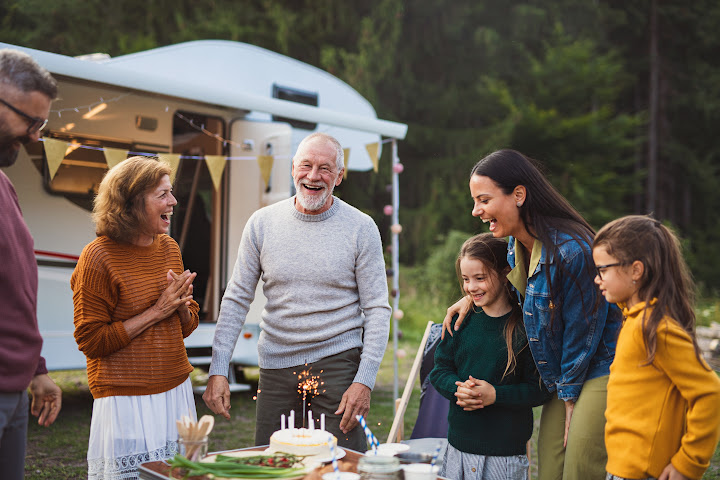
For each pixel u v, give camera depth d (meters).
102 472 2.61
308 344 2.94
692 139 21.83
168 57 6.20
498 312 2.77
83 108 5.54
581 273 2.44
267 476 2.00
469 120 18.44
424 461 2.08
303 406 2.92
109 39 14.91
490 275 2.71
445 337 2.87
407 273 14.06
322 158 2.91
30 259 2.20
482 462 2.65
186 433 2.10
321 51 16.44
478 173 2.61
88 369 2.70
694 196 21.36
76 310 2.62
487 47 18.02
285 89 6.80
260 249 3.06
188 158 5.96
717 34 21.17
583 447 2.45
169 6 15.43
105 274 2.62
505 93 17.34
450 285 13.17
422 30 18.12
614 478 2.14
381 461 1.91
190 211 6.43
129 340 2.62
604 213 17.30
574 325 2.47
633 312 2.14
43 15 14.59
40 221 5.38
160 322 2.74
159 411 2.69
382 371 8.07
